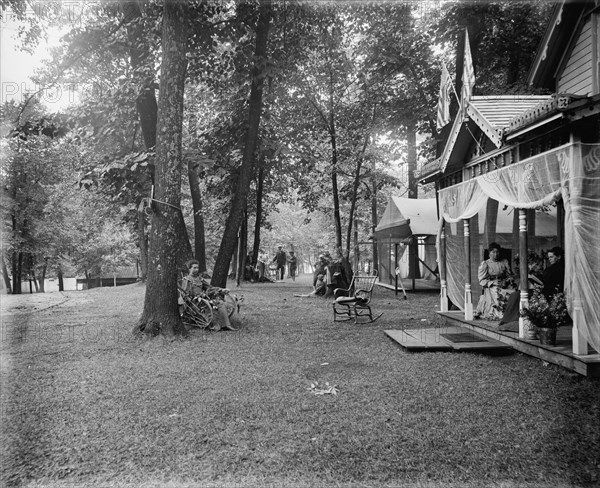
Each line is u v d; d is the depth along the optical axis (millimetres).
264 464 3693
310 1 13984
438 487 3344
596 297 6035
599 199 6137
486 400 5172
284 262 31094
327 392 5520
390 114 20609
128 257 42188
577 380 5867
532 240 10805
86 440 4176
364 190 25250
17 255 23875
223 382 6012
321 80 21156
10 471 3615
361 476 3506
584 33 10211
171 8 9281
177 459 3795
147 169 12430
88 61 14336
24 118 11758
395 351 7824
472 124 8898
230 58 14070
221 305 10164
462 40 10000
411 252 22656
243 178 13156
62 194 24188
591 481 3414
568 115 5961
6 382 5988
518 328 8031
